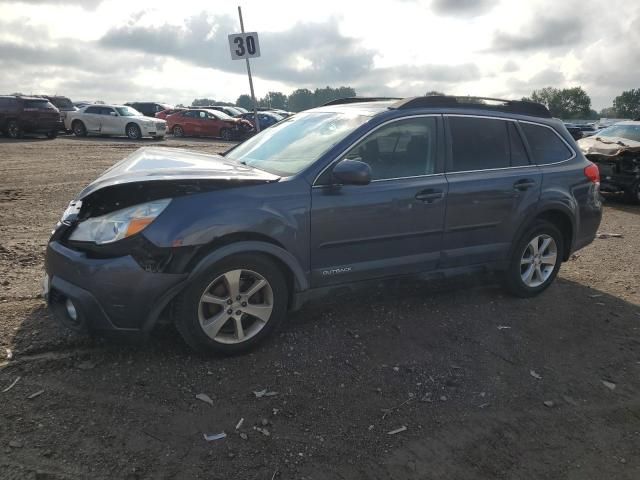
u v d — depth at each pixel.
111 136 25.39
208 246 3.33
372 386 3.37
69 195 9.22
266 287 3.60
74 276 3.22
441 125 4.31
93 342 3.60
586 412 3.29
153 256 3.18
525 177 4.66
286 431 2.89
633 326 4.52
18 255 5.50
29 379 3.14
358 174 3.53
